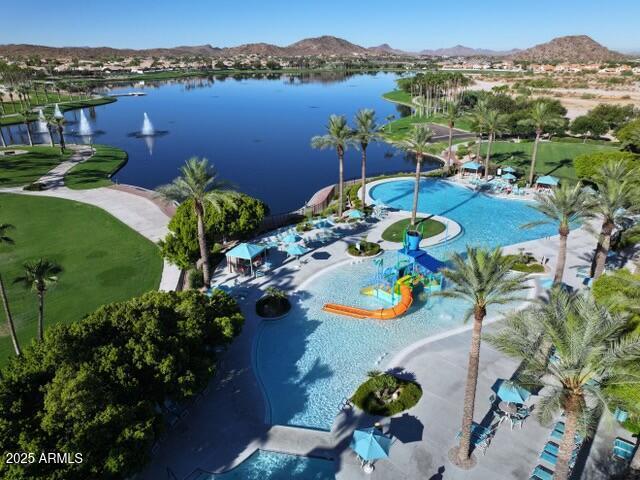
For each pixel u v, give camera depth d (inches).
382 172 3403.1
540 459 858.1
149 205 2426.2
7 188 2731.3
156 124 5536.4
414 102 6678.2
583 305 732.7
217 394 1050.1
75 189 2738.7
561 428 917.8
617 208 1312.7
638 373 693.3
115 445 730.2
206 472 848.3
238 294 1512.1
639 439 831.1
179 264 1649.9
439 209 2319.1
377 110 6569.9
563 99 5994.1
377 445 816.3
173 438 924.0
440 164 3526.1
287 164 3678.6
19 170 3157.0
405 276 1512.1
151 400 869.2
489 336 734.5
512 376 1095.0
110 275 1667.1
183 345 967.0
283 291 1528.1
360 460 867.4
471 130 4279.0
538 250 1806.1
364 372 1132.5
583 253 1772.9
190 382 894.4
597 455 851.4
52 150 3875.5
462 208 2326.5
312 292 1521.9
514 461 856.9
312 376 1119.6
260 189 2992.1
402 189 2669.8
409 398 1010.1
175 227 1695.4
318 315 1387.8
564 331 668.7
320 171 3457.2
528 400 1005.8
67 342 882.8
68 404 727.1
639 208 1317.7
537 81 7332.7
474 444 893.8
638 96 5930.1
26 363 863.7
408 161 3752.5
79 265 1745.8
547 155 3324.3
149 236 2014.0
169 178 3253.0
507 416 948.0
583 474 810.2
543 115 2458.2
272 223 2117.4
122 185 2765.7
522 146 3639.3
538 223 1405.0
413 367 1140.5
